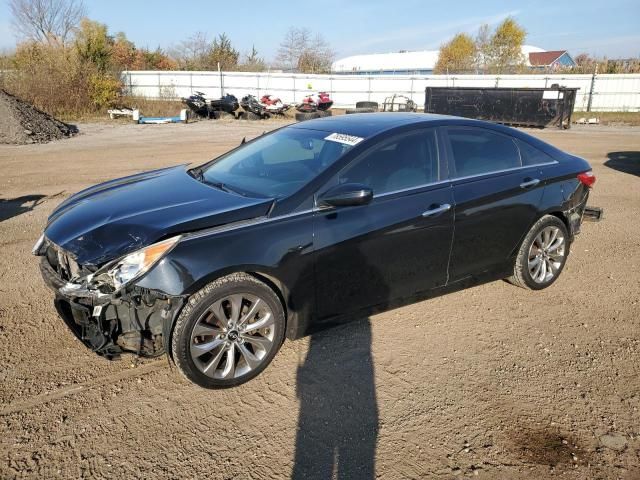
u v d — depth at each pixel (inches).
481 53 2055.9
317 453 101.1
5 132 588.7
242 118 1022.4
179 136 686.5
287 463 98.3
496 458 100.8
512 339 147.1
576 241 239.9
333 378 126.3
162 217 117.9
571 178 178.2
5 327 145.7
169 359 124.6
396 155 142.3
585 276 195.9
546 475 96.7
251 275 119.0
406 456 100.9
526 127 920.3
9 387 118.5
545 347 143.0
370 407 115.6
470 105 954.1
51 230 126.0
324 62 2111.2
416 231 140.3
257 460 98.9
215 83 1279.5
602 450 103.3
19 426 105.8
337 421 110.7
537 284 177.0
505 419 112.2
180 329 110.4
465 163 154.7
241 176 146.2
